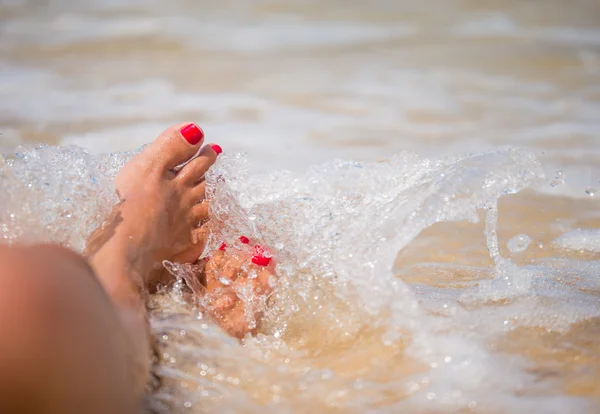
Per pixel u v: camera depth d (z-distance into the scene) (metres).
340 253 1.53
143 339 1.21
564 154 2.75
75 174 1.56
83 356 0.94
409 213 1.54
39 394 0.90
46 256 1.00
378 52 4.91
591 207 2.22
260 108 3.58
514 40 5.14
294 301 1.48
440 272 1.72
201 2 6.74
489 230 1.68
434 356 1.29
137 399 1.10
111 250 1.55
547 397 1.18
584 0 6.54
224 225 1.75
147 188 1.77
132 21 5.91
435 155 2.75
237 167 1.95
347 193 1.84
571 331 1.38
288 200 1.77
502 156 1.63
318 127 3.24
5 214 1.38
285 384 1.23
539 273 1.69
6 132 3.04
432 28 5.61
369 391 1.20
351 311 1.42
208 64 4.61
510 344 1.33
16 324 0.89
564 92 3.85
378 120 3.36
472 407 1.16
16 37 5.34
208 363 1.29
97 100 3.72
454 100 3.73
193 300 1.53
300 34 5.50
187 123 1.94
